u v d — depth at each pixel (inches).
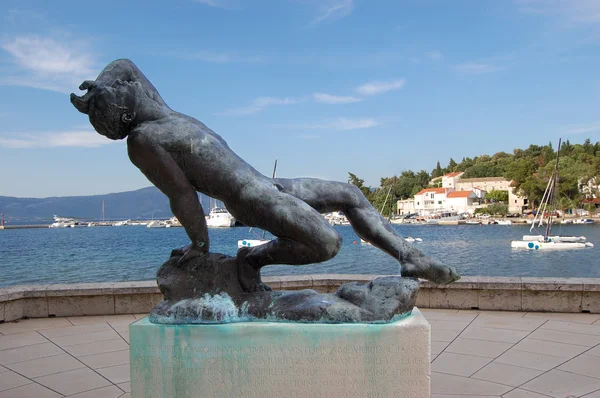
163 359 120.3
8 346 212.2
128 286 273.4
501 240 2050.9
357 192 140.3
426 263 132.2
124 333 233.1
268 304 124.9
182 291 128.7
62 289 267.9
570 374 169.0
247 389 119.1
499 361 184.2
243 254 131.6
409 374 118.2
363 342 117.9
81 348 208.7
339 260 1130.0
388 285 125.5
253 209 126.0
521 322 242.8
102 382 167.2
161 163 124.8
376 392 118.0
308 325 118.6
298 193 135.9
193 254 132.3
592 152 4119.1
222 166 126.3
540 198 3511.3
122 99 126.8
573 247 1660.9
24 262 1318.9
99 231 4338.1
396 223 4028.1
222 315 120.8
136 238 2763.3
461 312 266.4
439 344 207.3
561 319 247.9
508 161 4918.8
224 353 119.5
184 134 126.0
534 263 1274.6
